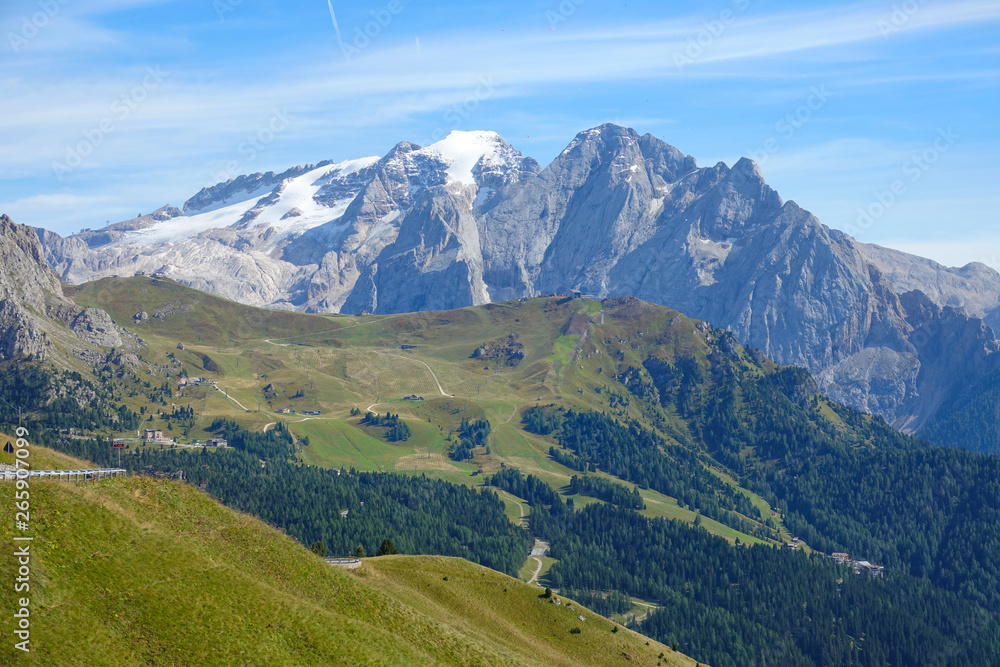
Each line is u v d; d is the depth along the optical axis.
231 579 94.62
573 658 136.12
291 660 87.38
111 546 89.50
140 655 79.62
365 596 107.75
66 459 103.69
